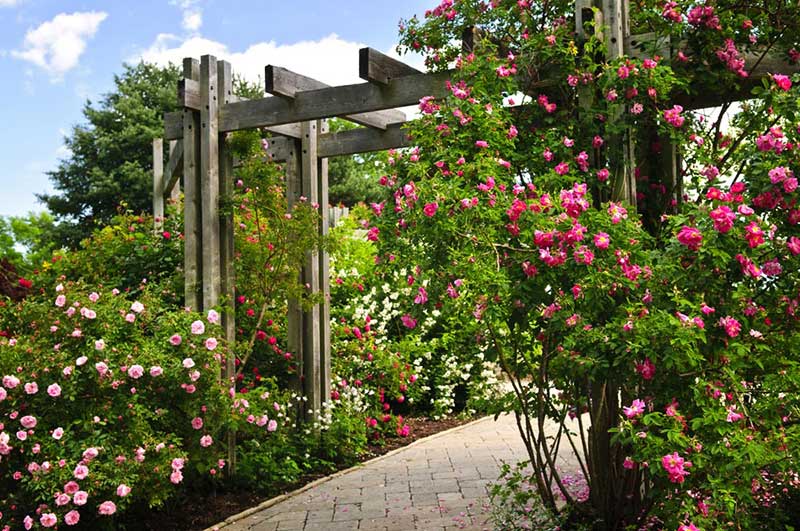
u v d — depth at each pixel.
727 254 3.18
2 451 4.27
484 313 3.73
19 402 4.51
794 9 4.28
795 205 3.33
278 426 6.45
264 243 6.32
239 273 6.31
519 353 4.62
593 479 4.26
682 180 4.68
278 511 5.25
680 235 3.23
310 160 6.89
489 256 3.79
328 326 7.05
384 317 9.01
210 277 5.73
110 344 4.75
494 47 4.59
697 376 3.33
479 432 8.18
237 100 6.00
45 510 4.21
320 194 7.05
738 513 3.18
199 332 4.92
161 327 5.03
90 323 4.73
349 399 7.35
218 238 5.86
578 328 3.53
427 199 3.82
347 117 6.13
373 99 5.29
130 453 4.48
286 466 6.06
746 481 3.08
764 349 3.44
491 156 4.19
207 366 4.99
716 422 3.14
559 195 3.92
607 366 3.43
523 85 4.58
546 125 4.61
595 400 4.23
